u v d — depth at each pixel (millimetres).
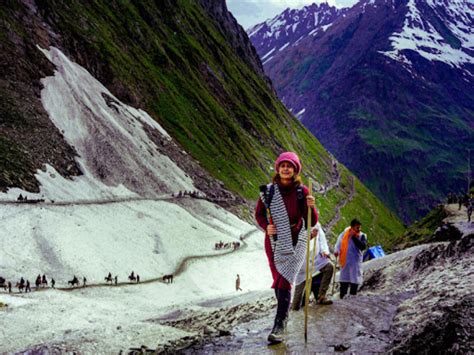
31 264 53844
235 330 9406
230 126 161625
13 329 25266
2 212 62906
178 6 194250
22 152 80000
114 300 47000
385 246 70375
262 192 7887
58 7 127000
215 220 101812
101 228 70688
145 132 117438
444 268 12883
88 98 109188
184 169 115688
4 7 108812
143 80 138125
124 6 162250
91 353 8828
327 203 173000
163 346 8812
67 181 82562
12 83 95500
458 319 6461
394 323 8555
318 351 7348
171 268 67875
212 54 196500
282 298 7789
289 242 7680
